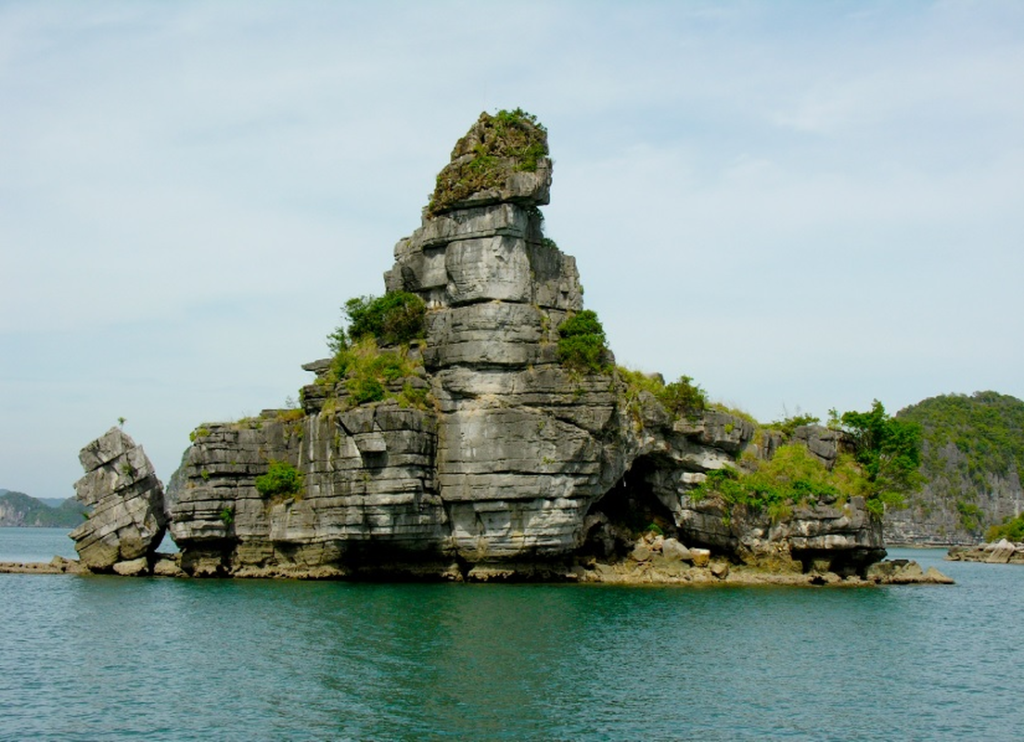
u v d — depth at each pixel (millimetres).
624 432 81312
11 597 67688
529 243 82188
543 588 74188
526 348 77625
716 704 40344
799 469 88250
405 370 79062
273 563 81438
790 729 37375
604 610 62781
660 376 88000
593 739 35312
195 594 68812
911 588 89875
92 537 86562
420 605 62625
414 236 85000
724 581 82688
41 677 43406
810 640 55312
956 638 59062
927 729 38156
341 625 55094
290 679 42594
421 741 34562
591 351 77250
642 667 46375
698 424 84188
